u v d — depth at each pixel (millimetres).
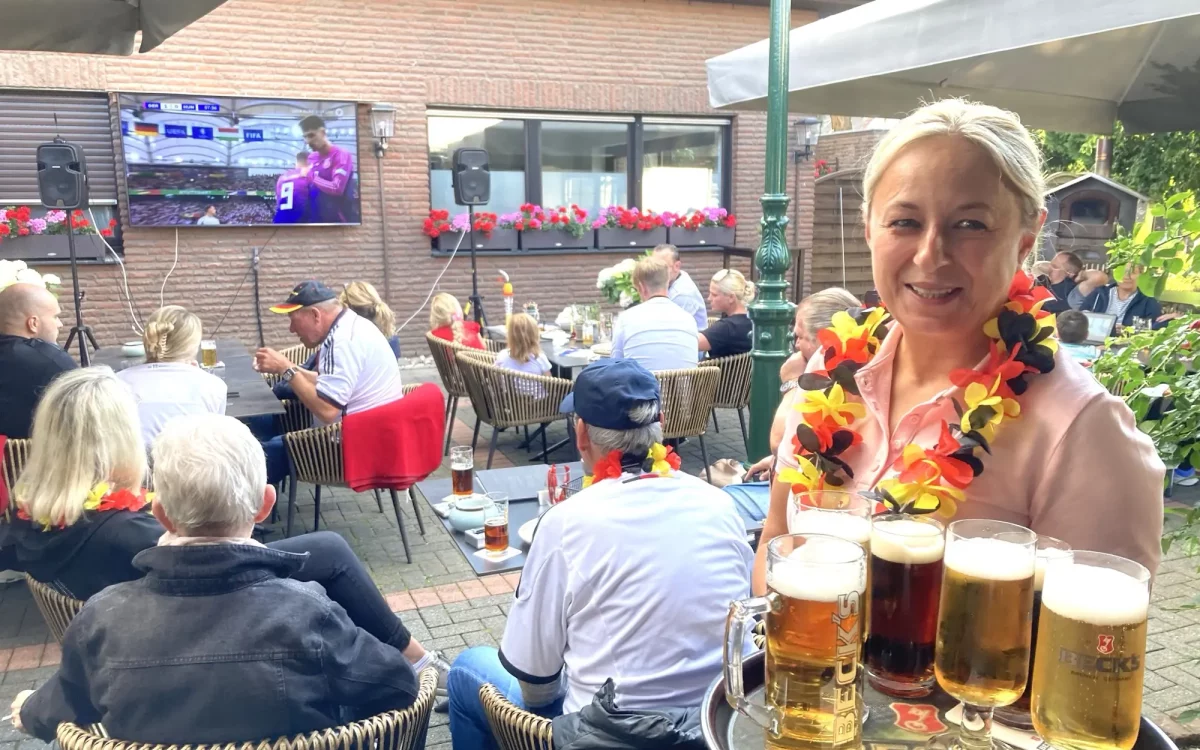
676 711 1374
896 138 1034
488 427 6645
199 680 1440
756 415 4039
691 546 1628
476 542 2967
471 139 9141
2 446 3082
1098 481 957
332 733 1472
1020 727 904
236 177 8070
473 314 8164
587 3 9172
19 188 7625
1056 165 13992
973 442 1010
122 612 1486
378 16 8398
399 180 8734
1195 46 3066
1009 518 1015
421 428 3977
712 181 10219
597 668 1604
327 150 8359
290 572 1604
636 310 5168
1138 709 750
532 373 5449
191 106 7832
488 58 8875
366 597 2229
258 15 7980
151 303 8039
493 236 9148
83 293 7777
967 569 801
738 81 3986
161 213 7891
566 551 1633
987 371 1052
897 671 932
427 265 8977
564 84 9203
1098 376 1913
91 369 2256
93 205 7848
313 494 4980
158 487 1552
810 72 3318
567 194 9625
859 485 1171
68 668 1536
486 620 3410
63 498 2072
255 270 8320
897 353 1207
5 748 2568
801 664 811
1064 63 3266
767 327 3955
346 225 8562
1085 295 6488
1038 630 786
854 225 11156
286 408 4832
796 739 816
